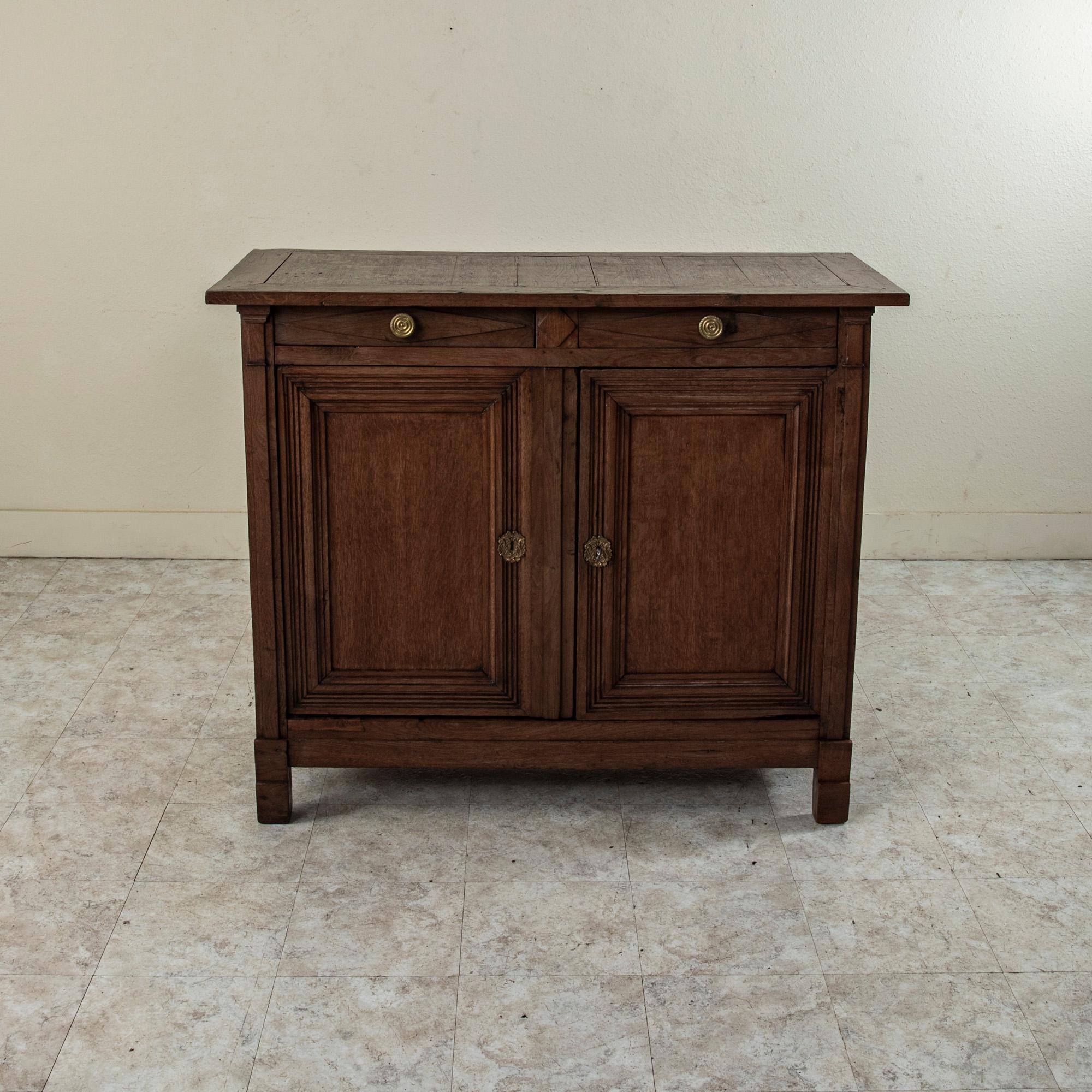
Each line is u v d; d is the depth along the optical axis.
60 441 3.78
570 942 2.22
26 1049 1.97
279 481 2.38
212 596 3.62
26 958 2.17
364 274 2.47
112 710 3.00
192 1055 1.97
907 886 2.38
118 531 3.85
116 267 3.62
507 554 2.43
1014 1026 2.04
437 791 2.68
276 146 3.53
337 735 2.52
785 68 3.48
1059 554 3.91
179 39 3.43
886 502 3.87
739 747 2.54
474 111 3.50
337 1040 2.00
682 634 2.49
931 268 3.65
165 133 3.51
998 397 3.77
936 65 3.48
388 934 2.24
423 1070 1.94
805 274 2.50
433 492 2.41
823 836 2.53
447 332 2.32
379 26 3.43
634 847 2.49
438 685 2.51
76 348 3.69
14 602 3.57
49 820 2.56
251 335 2.31
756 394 2.36
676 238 3.63
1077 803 2.65
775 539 2.44
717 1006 2.07
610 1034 2.01
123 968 2.15
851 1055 1.98
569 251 3.23
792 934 2.25
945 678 3.18
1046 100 3.51
